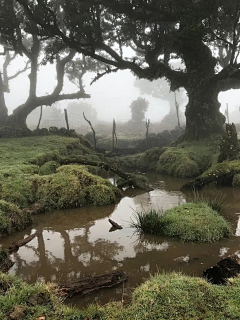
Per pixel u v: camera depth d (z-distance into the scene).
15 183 9.18
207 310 3.14
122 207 8.97
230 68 16.55
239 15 15.57
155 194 10.84
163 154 17.27
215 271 4.33
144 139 28.52
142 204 9.30
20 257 5.51
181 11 16.28
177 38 17.23
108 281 4.29
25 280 4.57
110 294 4.05
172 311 3.15
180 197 10.17
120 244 6.00
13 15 22.64
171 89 21.39
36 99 29.58
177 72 19.47
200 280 3.78
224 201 9.25
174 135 30.67
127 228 6.96
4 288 3.95
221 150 13.52
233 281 3.75
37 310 3.34
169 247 5.75
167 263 5.04
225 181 11.79
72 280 4.51
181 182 13.48
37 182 9.42
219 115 19.06
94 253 5.59
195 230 6.15
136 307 3.31
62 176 9.64
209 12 15.39
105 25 22.77
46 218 8.02
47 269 4.96
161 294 3.43
